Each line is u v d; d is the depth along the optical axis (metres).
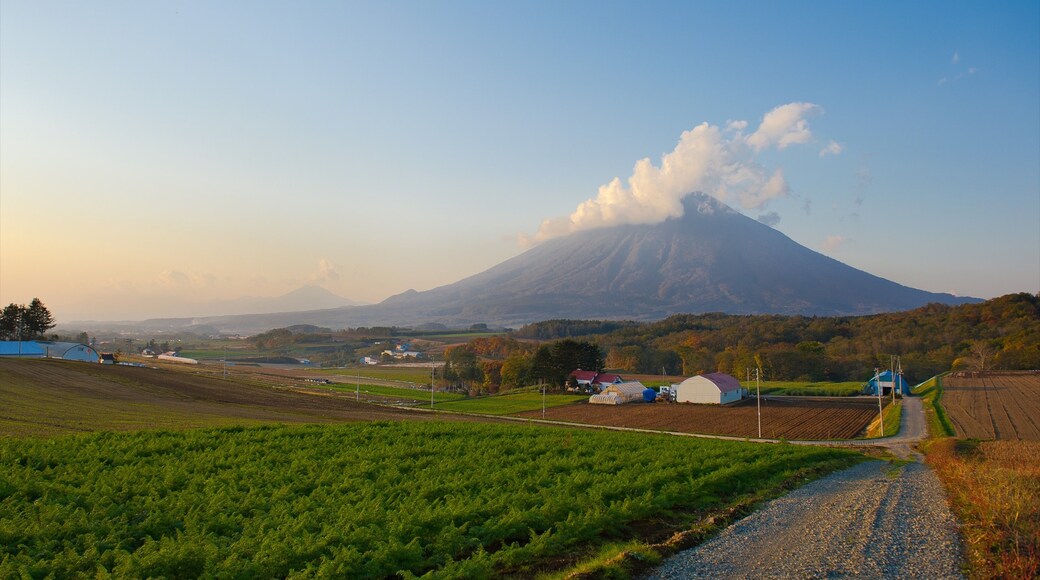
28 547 13.24
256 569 11.85
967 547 14.74
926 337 132.62
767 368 120.25
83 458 23.78
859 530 16.28
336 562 12.08
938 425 59.00
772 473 26.56
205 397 66.31
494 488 19.67
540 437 36.16
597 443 33.72
